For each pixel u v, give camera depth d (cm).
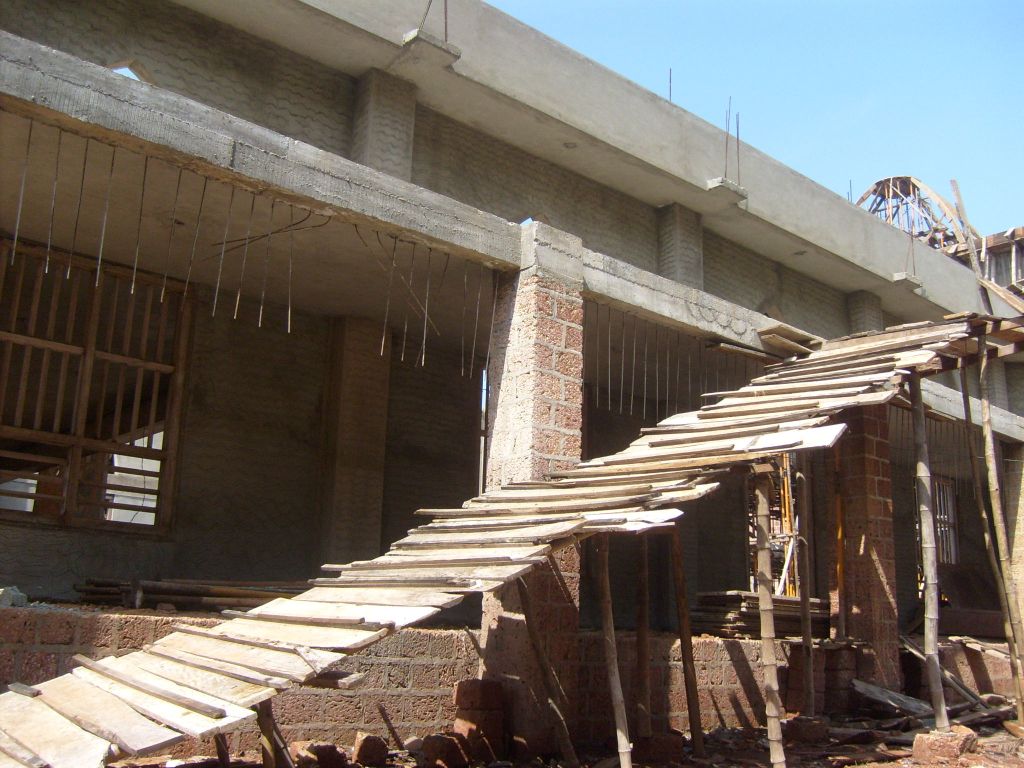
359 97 1457
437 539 880
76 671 702
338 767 812
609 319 1353
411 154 1465
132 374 1361
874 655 1428
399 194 1062
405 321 1489
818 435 868
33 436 1160
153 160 975
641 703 1015
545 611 1025
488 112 1551
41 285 1215
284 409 1422
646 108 1714
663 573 1866
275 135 974
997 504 1254
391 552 884
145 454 1266
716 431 1060
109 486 1241
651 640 1199
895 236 2211
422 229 1073
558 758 980
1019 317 1230
